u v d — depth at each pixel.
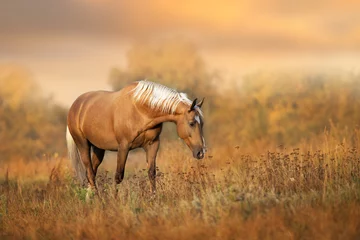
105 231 29.73
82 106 44.03
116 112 40.53
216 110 143.88
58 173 53.44
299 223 26.12
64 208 37.19
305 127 114.94
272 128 121.62
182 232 27.12
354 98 123.00
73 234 30.64
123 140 40.34
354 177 33.47
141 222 30.34
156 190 38.09
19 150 136.25
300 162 38.44
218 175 41.09
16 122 149.38
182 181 38.12
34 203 40.62
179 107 38.41
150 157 40.78
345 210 26.69
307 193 32.19
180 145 55.28
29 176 65.62
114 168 71.31
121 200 35.12
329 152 40.19
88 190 39.56
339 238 24.11
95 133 42.41
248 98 143.12
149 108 39.12
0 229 34.91
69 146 45.88
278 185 34.62
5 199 41.25
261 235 25.50
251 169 38.94
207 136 112.69
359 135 46.28
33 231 32.41
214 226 27.41
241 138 121.81
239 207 28.92
